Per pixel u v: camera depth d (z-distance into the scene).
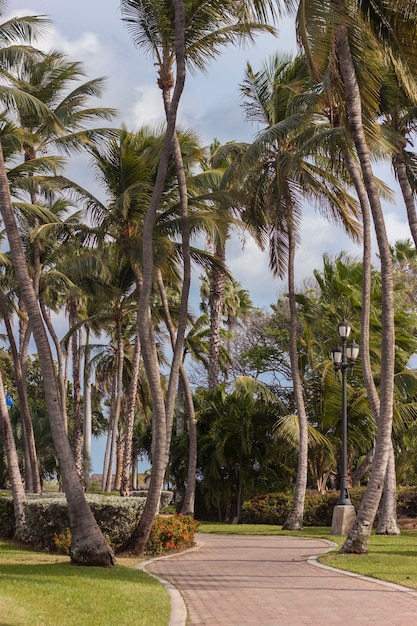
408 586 11.71
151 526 16.17
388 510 23.41
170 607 9.57
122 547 16.08
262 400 32.53
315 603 10.16
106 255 27.58
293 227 25.00
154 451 16.03
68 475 13.28
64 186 22.66
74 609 8.81
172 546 17.36
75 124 22.75
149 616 8.82
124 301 30.64
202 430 33.28
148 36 18.12
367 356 19.23
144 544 16.08
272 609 9.69
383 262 16.06
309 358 31.11
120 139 20.81
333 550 17.09
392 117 22.72
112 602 9.48
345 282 30.80
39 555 15.33
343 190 23.38
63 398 33.00
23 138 21.98
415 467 30.33
